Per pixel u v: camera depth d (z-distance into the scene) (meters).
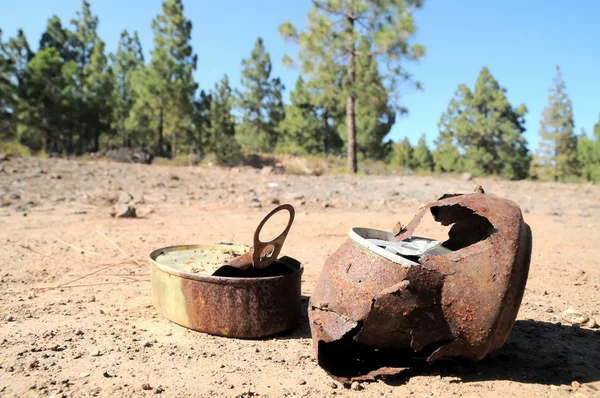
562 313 0.26
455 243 0.22
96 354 0.20
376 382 0.18
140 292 0.29
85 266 0.35
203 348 0.21
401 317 0.17
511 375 0.19
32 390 0.17
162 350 0.21
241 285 0.22
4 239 0.42
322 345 0.19
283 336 0.23
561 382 0.18
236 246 0.28
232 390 0.17
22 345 0.21
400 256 0.18
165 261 0.26
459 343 0.17
